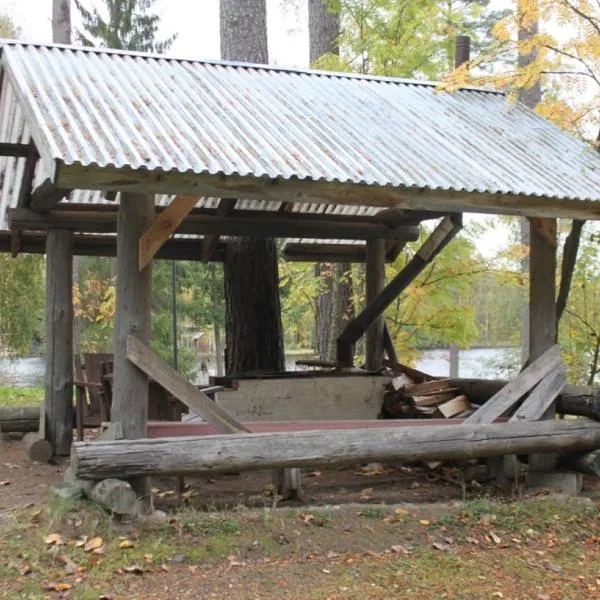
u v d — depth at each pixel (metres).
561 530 6.20
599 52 7.54
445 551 5.69
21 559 5.03
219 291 21.50
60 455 8.15
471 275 11.57
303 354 22.77
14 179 8.33
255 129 6.45
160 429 6.41
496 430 6.66
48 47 7.35
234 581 5.02
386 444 6.30
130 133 5.75
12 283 16.23
